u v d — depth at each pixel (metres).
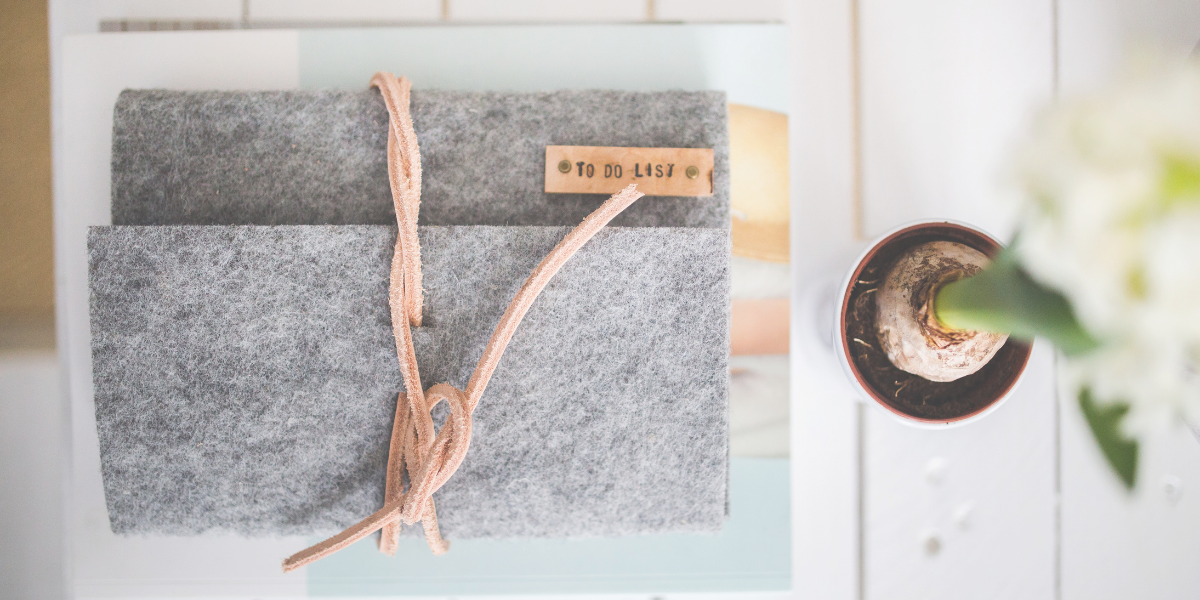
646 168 0.31
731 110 0.34
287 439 0.29
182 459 0.29
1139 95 0.10
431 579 0.33
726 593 0.33
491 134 0.31
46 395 0.34
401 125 0.28
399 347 0.28
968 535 0.34
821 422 0.34
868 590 0.33
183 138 0.30
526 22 0.35
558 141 0.31
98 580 0.33
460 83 0.34
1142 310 0.10
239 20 0.35
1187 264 0.10
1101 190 0.10
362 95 0.30
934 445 0.34
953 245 0.26
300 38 0.34
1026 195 0.12
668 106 0.31
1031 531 0.34
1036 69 0.35
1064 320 0.14
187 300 0.28
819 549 0.34
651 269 0.29
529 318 0.29
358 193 0.30
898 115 0.35
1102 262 0.11
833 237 0.34
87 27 0.34
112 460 0.29
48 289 0.34
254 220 0.30
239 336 0.28
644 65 0.34
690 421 0.29
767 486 0.34
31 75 0.34
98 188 0.33
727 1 0.35
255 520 0.29
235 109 0.30
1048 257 0.12
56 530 0.33
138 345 0.28
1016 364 0.27
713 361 0.29
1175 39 0.34
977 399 0.28
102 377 0.29
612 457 0.29
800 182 0.34
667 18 0.35
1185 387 0.11
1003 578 0.33
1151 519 0.34
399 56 0.34
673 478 0.29
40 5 0.35
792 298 0.34
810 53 0.35
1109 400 0.16
